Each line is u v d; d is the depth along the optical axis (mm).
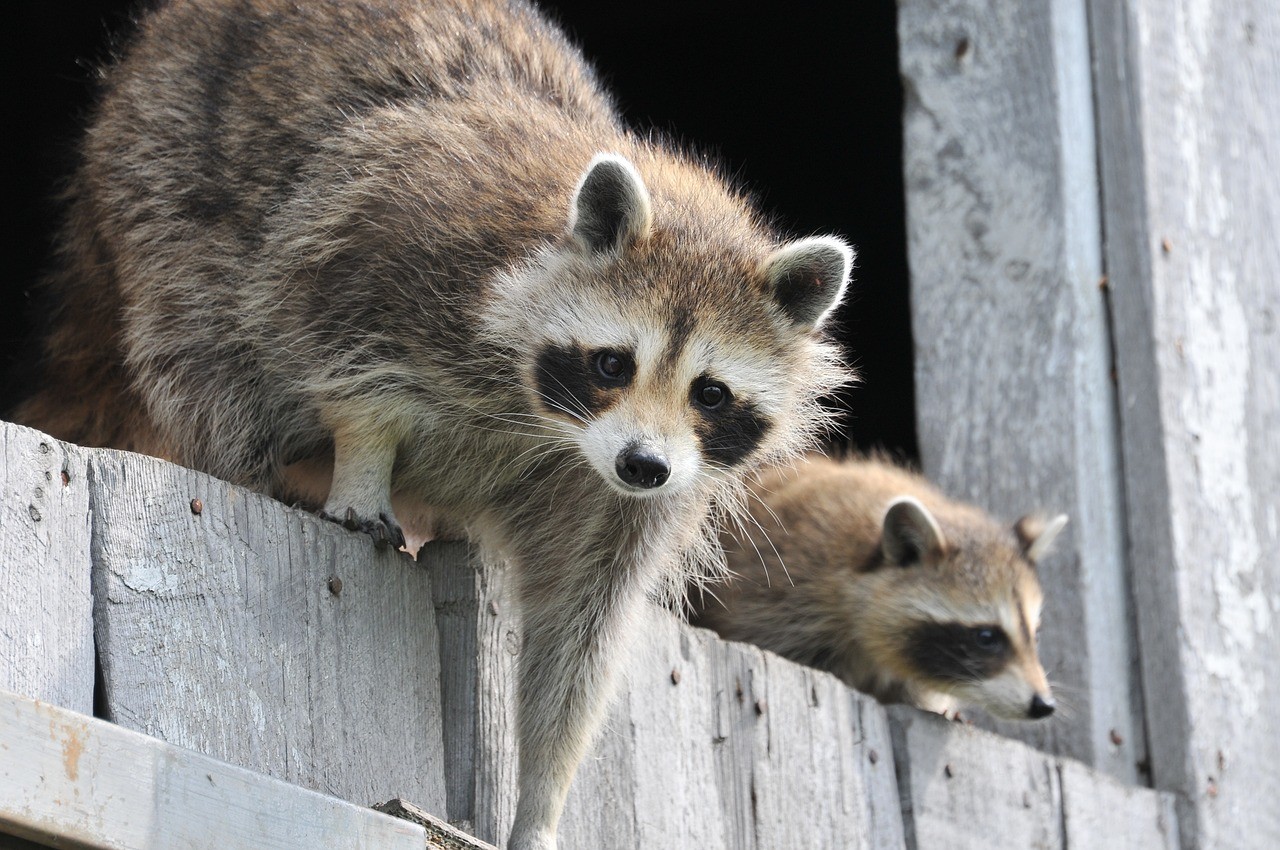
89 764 4609
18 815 4406
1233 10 11898
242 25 8258
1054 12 10898
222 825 4922
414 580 6523
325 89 7863
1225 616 10523
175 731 5281
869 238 17484
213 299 7742
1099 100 10914
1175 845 9969
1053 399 10562
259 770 5531
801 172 17516
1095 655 10258
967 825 8938
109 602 5188
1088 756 10141
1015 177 10820
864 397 17156
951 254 10922
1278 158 11938
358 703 6039
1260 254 11547
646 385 7195
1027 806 9320
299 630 5863
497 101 7965
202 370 7777
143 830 4711
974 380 10766
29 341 10180
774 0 16859
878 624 11234
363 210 7293
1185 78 11250
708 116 17281
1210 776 10125
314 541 6039
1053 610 10391
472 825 6473
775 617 11555
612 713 7305
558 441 7297
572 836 6957
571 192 7434
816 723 8344
